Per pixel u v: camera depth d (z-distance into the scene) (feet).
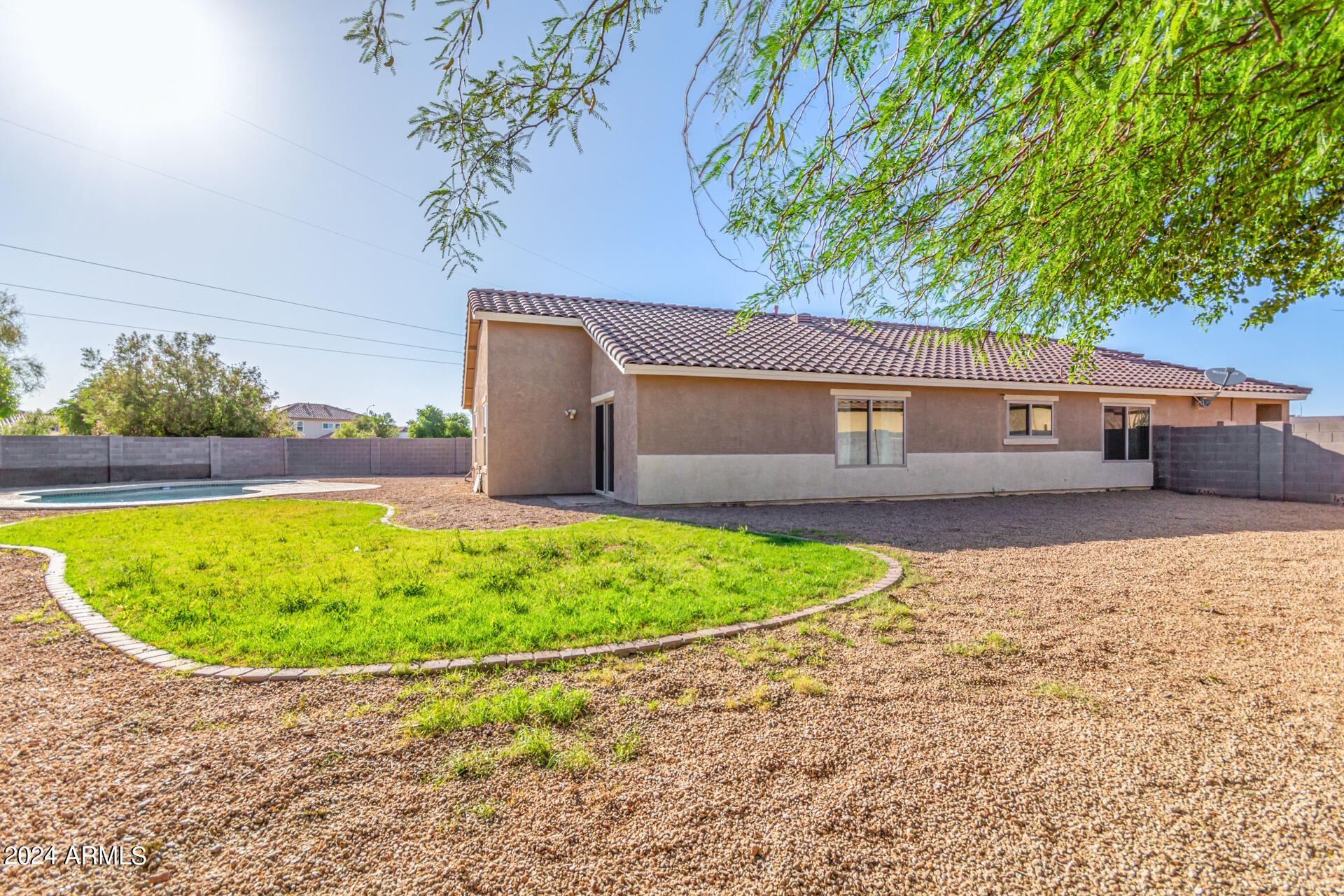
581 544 23.67
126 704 10.28
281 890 6.06
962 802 7.58
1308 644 13.41
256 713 9.96
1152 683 11.30
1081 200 8.65
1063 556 23.26
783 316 55.57
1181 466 50.80
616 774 8.21
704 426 39.86
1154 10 5.35
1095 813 7.34
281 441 79.97
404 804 7.52
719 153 9.20
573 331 48.49
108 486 58.85
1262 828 7.02
